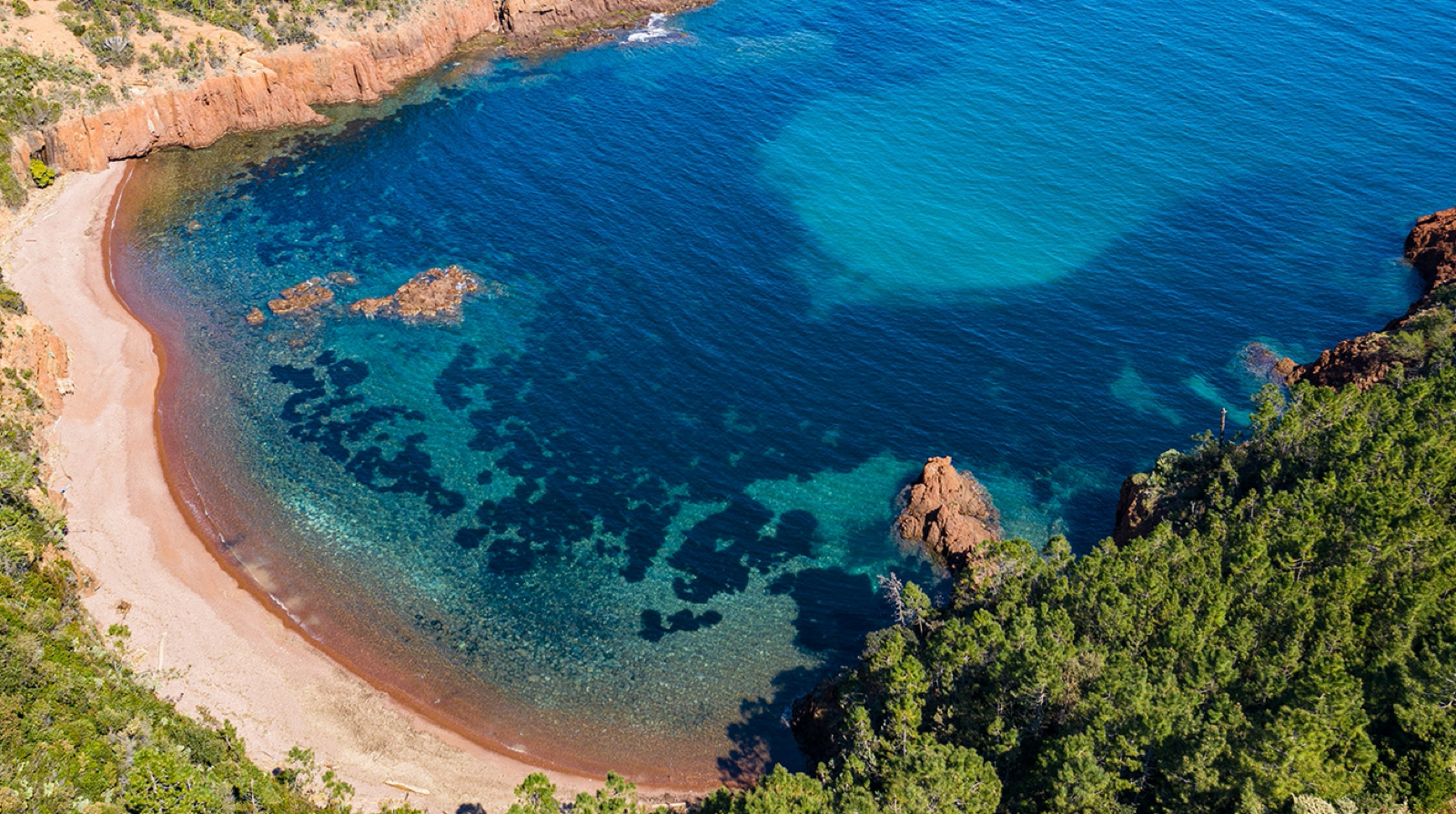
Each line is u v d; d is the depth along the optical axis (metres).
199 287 122.31
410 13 170.00
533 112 161.62
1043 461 101.25
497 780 73.88
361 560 90.31
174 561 88.25
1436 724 59.56
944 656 69.69
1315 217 135.00
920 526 93.62
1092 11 192.38
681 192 142.38
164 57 146.62
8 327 101.88
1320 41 177.88
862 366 112.88
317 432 103.25
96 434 100.19
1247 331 116.81
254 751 73.38
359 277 125.25
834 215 138.25
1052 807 60.53
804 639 85.06
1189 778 58.72
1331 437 82.56
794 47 182.62
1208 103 161.62
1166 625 69.50
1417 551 72.06
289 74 156.38
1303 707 60.84
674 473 100.06
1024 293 123.62
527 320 119.00
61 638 73.25
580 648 83.94
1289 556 73.62
